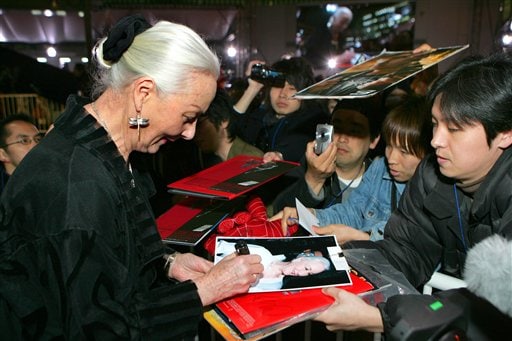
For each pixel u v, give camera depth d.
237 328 0.97
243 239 1.30
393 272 1.26
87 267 0.87
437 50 1.67
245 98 2.70
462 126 1.06
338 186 1.92
